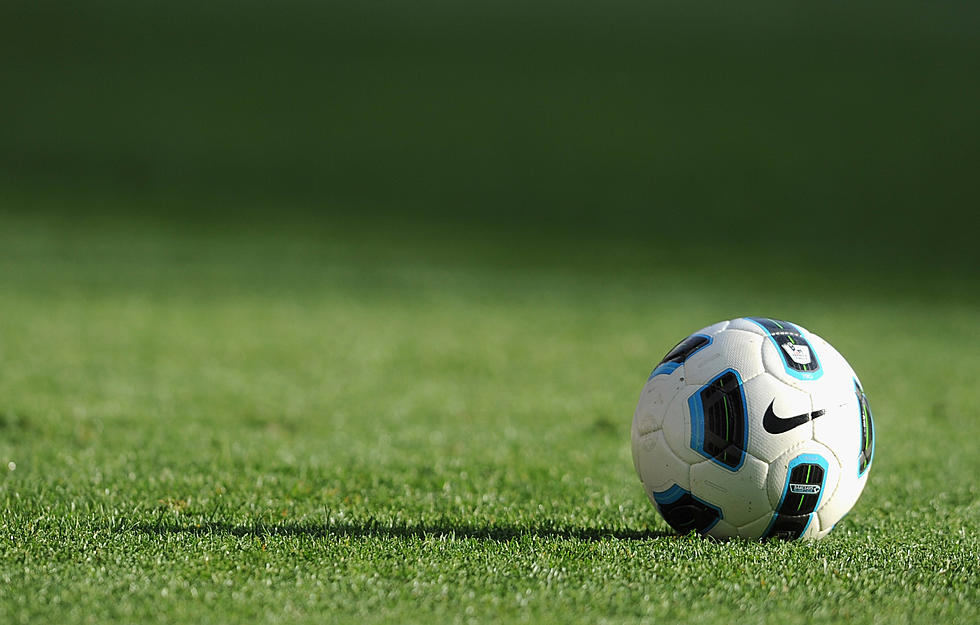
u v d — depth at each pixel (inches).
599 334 2309.3
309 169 4810.5
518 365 1943.9
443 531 877.8
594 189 4630.9
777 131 5182.1
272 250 3553.2
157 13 6476.4
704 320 2534.5
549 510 980.6
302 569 749.3
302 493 1031.6
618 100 5570.9
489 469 1178.0
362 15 6624.0
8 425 1328.7
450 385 1750.7
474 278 3157.0
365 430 1406.3
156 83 5629.9
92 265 3093.0
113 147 4921.3
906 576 767.7
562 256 3646.7
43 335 2052.2
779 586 732.7
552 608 686.5
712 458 791.1
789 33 6427.2
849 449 801.6
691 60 6067.9
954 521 972.6
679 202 4488.2
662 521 937.5
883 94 5551.2
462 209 4384.8
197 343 2052.2
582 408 1588.3
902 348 2210.9
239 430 1368.1
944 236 4062.5
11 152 4766.2
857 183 4630.9
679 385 815.1
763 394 788.6
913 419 1524.4
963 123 5201.8
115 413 1430.9
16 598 684.7
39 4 6402.6
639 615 679.1
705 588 725.3
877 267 3595.0
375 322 2384.4
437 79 5816.9
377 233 3949.3
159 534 837.8
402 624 653.9
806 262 3656.5
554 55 6131.9
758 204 4448.8
